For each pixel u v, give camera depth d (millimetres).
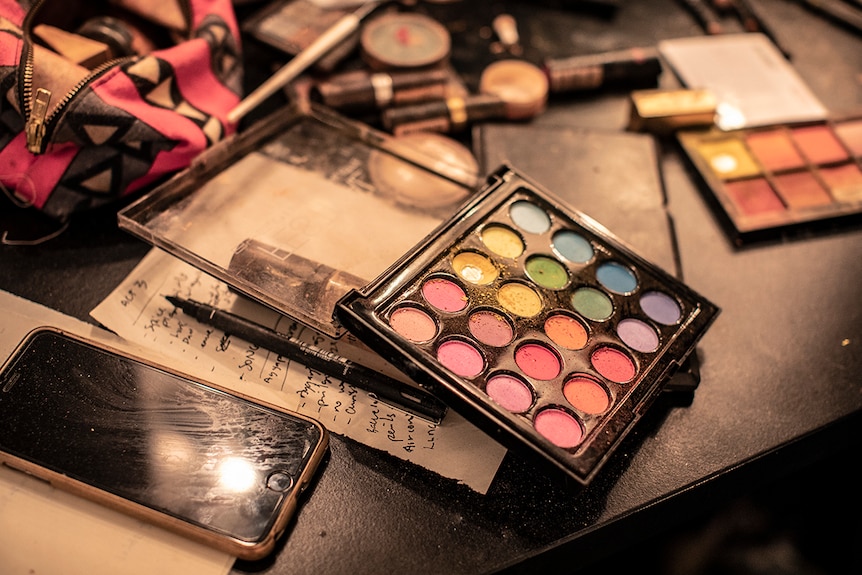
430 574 580
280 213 716
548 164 874
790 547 1020
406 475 624
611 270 706
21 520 560
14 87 667
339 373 657
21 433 574
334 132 808
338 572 572
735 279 813
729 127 953
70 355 617
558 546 605
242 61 856
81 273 721
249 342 680
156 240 669
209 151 727
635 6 1126
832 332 778
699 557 1019
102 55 759
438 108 891
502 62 979
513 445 568
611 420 598
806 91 1020
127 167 728
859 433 743
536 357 633
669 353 656
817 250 853
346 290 660
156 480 562
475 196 713
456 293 649
